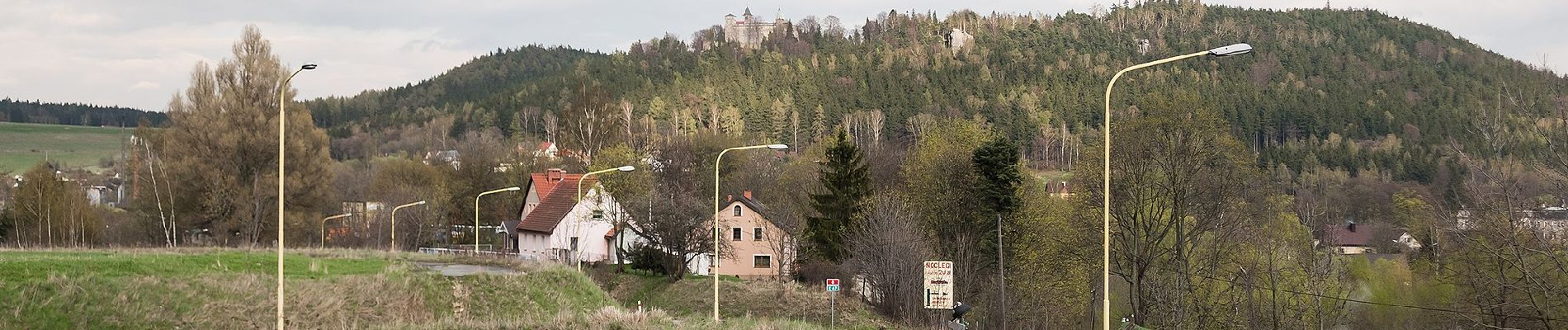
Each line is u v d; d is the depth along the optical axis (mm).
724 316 50938
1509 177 32906
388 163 104125
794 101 175500
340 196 91938
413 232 79688
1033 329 46406
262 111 63000
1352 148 111938
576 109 99375
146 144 65688
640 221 60625
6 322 24922
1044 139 143500
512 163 101688
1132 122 45938
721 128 146125
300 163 63938
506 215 98375
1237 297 47594
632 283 60000
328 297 31391
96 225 74375
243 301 29688
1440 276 43562
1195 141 44938
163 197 63219
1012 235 52594
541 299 36406
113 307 27047
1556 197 32406
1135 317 46156
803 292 53312
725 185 84188
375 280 33875
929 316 47281
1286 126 136750
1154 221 48125
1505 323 38875
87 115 187250
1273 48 188625
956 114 158125
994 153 53375
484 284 36031
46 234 71125
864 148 84875
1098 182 46188
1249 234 45906
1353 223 77562
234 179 61469
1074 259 48156
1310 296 47812
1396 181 86750
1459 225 35156
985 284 50469
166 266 32219
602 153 80812
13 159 148125
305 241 64750
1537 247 33406
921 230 53062
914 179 61469
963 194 55531
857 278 55906
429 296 33969
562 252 67188
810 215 64750
